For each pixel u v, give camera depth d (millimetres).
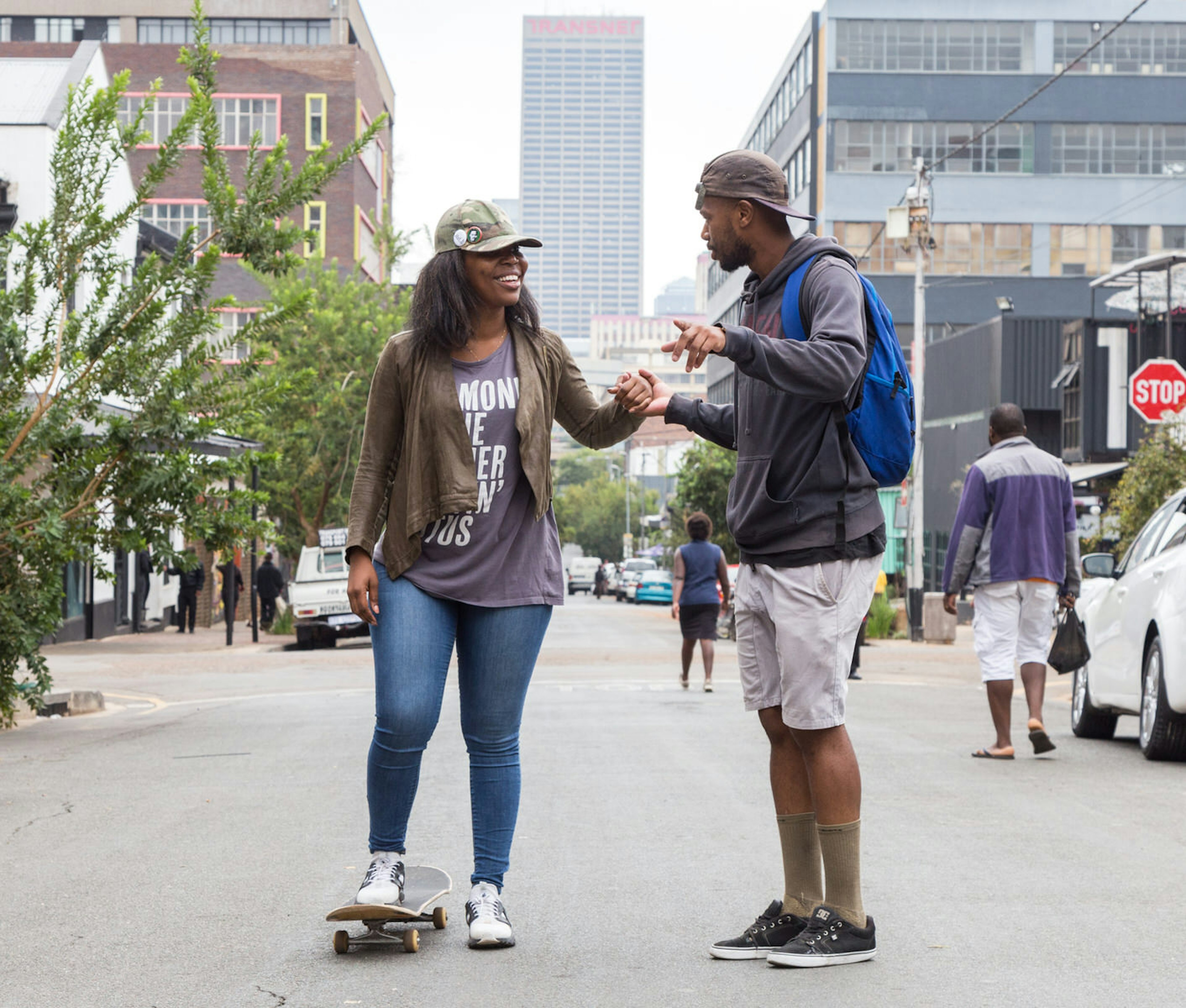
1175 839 6047
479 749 4387
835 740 4070
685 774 8156
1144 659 9016
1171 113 59406
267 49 64750
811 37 61562
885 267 59344
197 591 33781
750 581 4219
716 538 38594
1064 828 6305
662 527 70562
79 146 12195
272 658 23141
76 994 3822
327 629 26891
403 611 4254
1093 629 10242
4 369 11781
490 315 4309
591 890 5074
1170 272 33719
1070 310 59125
